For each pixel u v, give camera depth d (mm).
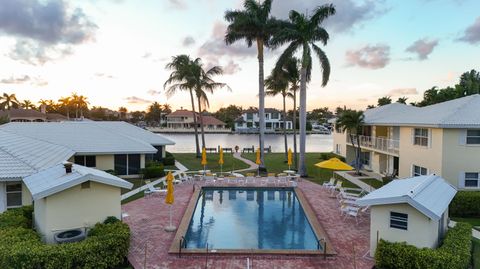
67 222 13945
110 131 36688
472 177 23250
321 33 31547
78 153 29250
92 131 35844
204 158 31266
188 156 48250
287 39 31219
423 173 25891
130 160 31938
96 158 30625
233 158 46594
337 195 24469
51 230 13641
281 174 31953
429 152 24797
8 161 20016
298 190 26359
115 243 12594
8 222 14281
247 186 27703
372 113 38781
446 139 23109
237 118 124938
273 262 13430
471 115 23375
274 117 119812
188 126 125250
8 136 31797
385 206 13352
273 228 18516
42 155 23219
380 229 13477
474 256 13867
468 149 23047
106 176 14867
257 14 33375
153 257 13750
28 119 95562
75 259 11727
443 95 52031
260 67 34219
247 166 39719
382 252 12656
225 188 27766
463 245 12742
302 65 31344
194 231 17891
